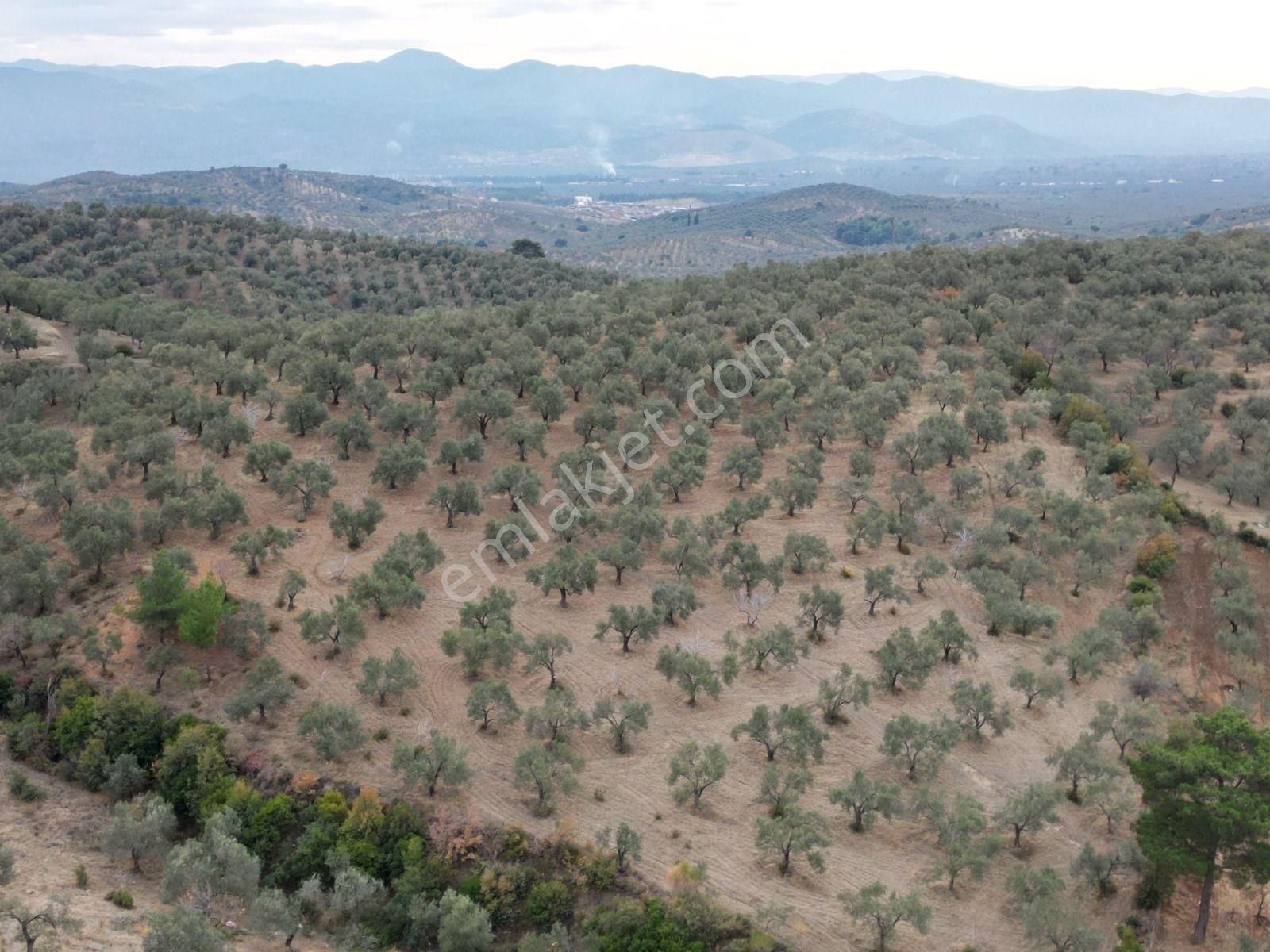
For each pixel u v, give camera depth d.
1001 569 83.06
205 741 58.53
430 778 55.50
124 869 51.59
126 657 67.00
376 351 113.12
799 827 51.72
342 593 75.81
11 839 51.75
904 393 109.62
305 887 50.00
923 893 51.12
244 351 118.06
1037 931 46.31
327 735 57.31
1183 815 47.25
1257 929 50.97
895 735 59.75
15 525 79.25
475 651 65.75
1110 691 71.44
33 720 62.84
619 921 47.50
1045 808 54.31
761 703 66.62
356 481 95.38
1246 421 106.31
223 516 81.19
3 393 106.75
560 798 56.47
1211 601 80.19
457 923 46.53
